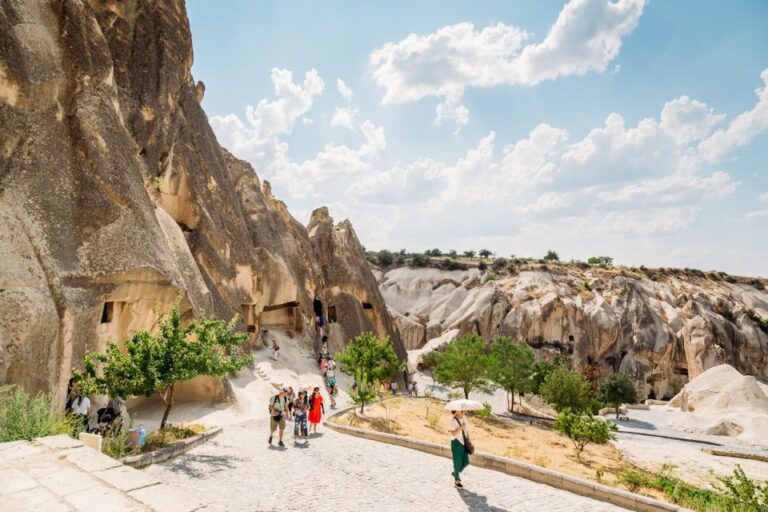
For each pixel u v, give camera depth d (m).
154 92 25.73
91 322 14.52
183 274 21.48
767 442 37.81
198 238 27.83
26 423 9.20
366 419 22.77
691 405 50.16
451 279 110.62
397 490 9.91
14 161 14.26
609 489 9.45
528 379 46.00
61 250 14.46
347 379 35.69
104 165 17.03
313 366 34.75
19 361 11.39
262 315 37.41
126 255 16.36
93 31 18.73
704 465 28.38
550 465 21.00
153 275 17.11
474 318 94.19
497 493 9.81
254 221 38.31
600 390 58.75
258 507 8.60
